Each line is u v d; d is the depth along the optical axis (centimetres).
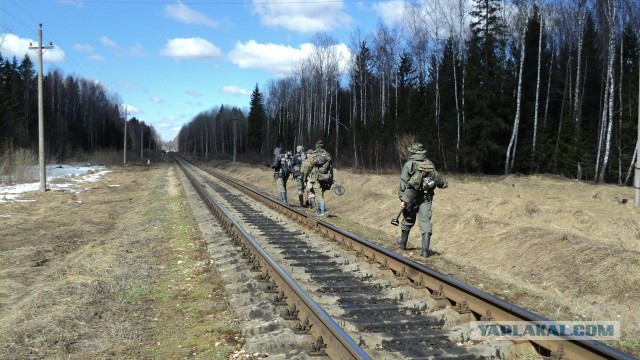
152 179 3900
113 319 645
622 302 696
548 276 836
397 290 713
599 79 4269
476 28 4172
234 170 5344
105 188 2948
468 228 1172
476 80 4031
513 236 1027
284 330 552
